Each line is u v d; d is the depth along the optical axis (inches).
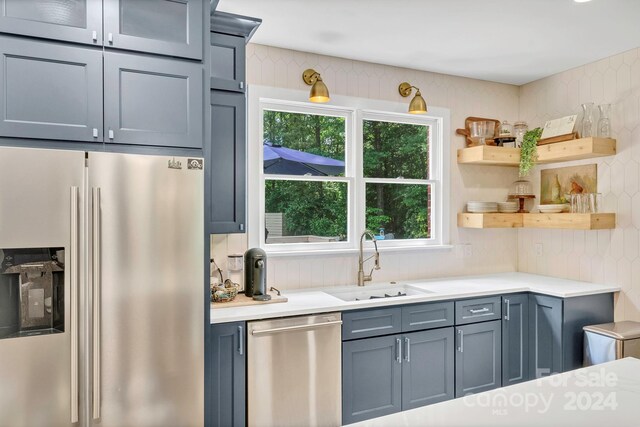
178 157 86.5
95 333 78.0
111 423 80.5
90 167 78.5
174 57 88.9
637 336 118.6
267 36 121.1
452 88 155.4
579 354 128.4
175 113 88.6
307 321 105.6
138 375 82.7
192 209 87.7
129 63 84.6
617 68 134.1
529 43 125.5
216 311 102.2
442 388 123.0
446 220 154.4
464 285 138.1
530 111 163.6
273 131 132.6
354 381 111.2
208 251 91.4
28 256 75.5
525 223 152.7
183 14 90.0
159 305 84.5
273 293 122.4
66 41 79.7
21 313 75.3
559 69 148.6
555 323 128.3
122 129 83.7
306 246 135.3
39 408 75.1
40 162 74.9
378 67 143.3
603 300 133.8
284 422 102.7
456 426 46.7
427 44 126.4
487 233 161.9
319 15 108.3
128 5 85.1
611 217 134.3
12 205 73.0
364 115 144.7
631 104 130.5
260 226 127.5
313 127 137.8
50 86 78.6
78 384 76.9
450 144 155.1
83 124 80.7
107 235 79.9
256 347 100.0
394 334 116.3
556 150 141.0
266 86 126.8
